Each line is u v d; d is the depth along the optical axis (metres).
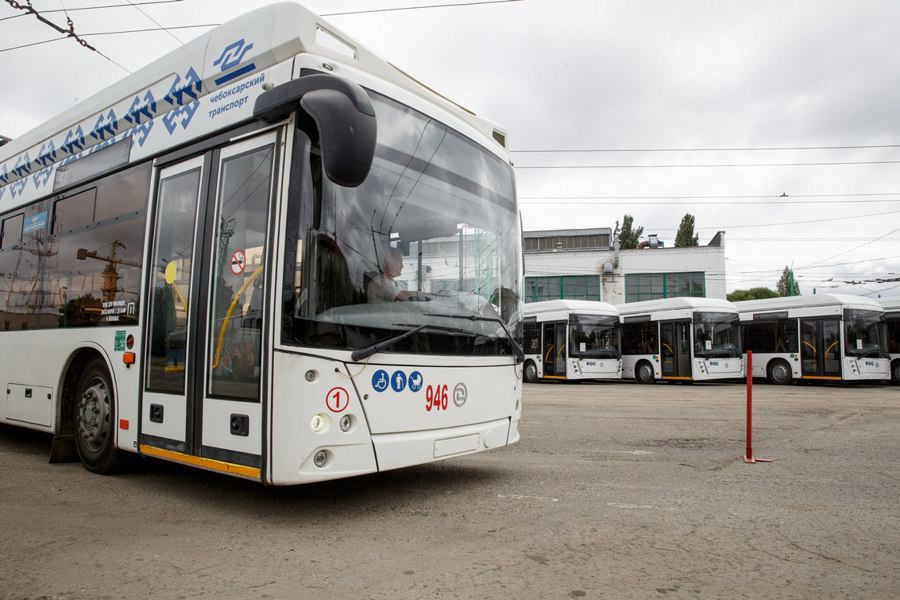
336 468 4.15
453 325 5.03
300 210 4.16
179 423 4.80
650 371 24.86
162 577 3.40
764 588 3.29
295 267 4.11
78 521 4.48
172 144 5.33
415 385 4.65
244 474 4.18
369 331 4.39
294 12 4.52
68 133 6.74
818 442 8.27
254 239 4.36
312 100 3.88
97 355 6.04
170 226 5.20
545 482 5.84
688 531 4.28
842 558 3.75
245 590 3.23
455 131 5.38
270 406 4.04
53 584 3.30
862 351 21.61
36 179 7.21
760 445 8.04
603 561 3.68
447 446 4.88
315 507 4.89
